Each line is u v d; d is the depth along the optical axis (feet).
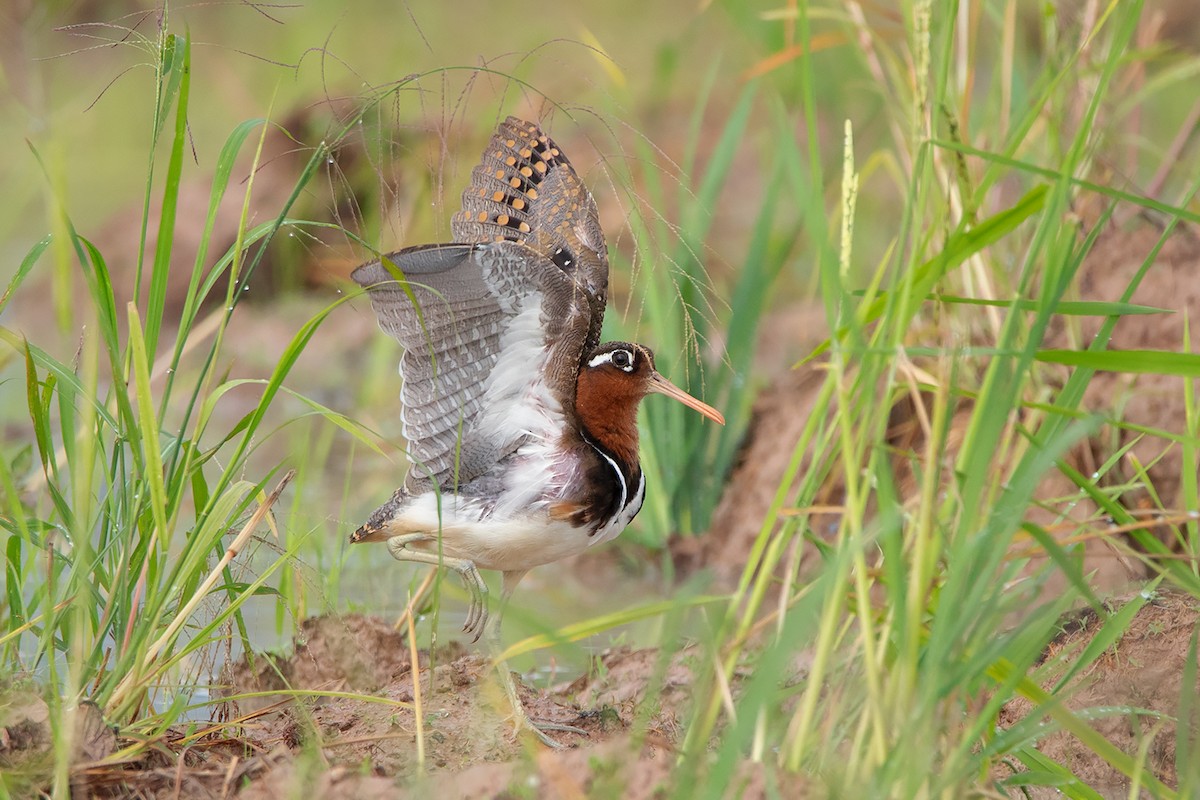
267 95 90.43
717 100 89.25
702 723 23.85
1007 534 21.42
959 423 43.04
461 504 31.68
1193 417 32.07
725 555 48.21
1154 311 24.02
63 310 26.50
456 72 78.69
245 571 32.19
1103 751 23.15
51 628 25.90
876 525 22.66
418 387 30.68
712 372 51.31
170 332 73.26
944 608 21.36
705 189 50.78
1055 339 44.09
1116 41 25.04
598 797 22.84
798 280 69.56
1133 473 40.91
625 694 34.76
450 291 29.63
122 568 27.02
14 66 47.03
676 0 107.65
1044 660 32.96
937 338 43.57
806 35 25.70
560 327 30.53
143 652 26.68
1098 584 38.37
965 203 36.27
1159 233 45.29
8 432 54.60
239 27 100.12
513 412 31.32
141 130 89.10
